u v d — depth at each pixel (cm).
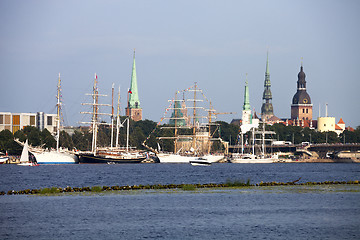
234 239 11925
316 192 19200
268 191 19462
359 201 16950
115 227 13038
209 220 13888
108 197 17712
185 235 12262
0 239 11925
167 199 17300
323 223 13538
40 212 14912
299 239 11950
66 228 12938
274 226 13188
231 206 15950
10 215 14475
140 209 15412
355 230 12788
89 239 11906
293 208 15638
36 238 12006
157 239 11912
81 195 18188
